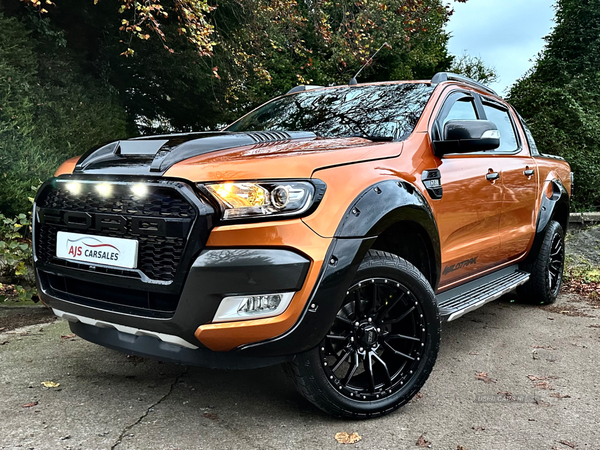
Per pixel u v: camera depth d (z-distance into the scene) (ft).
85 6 26.48
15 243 13.00
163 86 33.22
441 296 9.43
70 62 25.46
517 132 13.05
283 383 8.34
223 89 34.04
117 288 6.59
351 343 7.00
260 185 6.04
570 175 15.66
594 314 13.41
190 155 6.51
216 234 5.86
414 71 86.22
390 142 8.08
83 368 8.66
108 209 6.51
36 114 20.53
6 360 8.89
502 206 10.85
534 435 6.81
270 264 5.90
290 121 10.17
